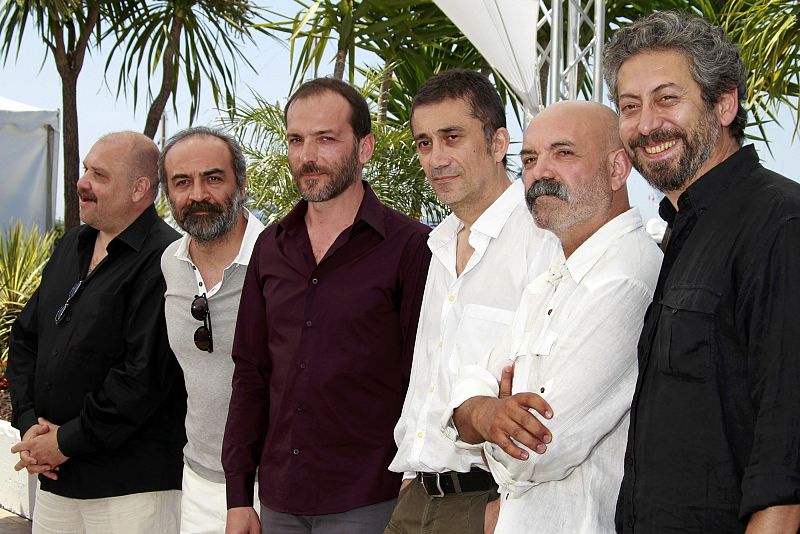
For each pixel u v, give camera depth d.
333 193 2.30
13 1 7.58
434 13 6.78
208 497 2.61
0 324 6.20
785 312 1.25
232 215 2.59
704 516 1.33
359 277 2.27
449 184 2.06
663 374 1.41
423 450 2.02
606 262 1.65
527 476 1.59
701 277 1.38
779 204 1.32
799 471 1.21
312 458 2.26
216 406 2.59
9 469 4.69
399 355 2.29
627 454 1.48
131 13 8.05
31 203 8.45
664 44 1.48
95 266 2.84
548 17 5.18
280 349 2.33
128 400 2.64
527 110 5.30
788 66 6.29
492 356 1.87
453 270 2.11
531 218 2.01
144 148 2.87
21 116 8.30
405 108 8.34
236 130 6.05
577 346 1.59
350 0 6.48
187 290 2.61
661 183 1.50
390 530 2.15
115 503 2.73
